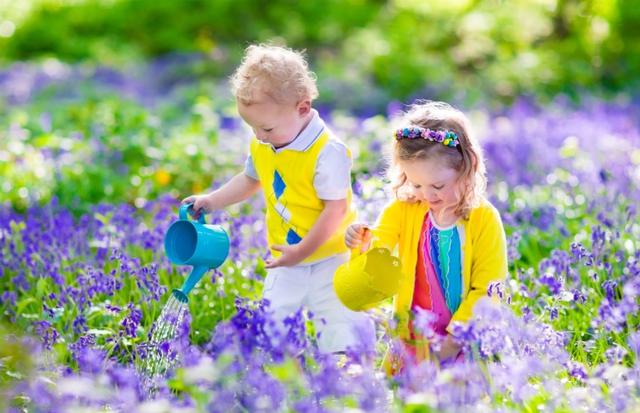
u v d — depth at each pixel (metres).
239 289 6.25
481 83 16.67
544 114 13.02
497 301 4.57
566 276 5.69
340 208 4.84
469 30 18.56
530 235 7.08
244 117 4.72
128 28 22.03
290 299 5.05
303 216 4.95
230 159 9.88
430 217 4.80
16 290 6.52
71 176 9.33
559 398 4.04
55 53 21.80
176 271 6.47
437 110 4.73
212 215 6.89
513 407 4.03
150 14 21.92
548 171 9.20
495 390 4.07
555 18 18.95
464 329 4.11
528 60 17.27
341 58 18.02
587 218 7.16
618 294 5.78
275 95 4.62
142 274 5.82
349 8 20.78
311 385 4.00
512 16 18.81
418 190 4.68
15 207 8.82
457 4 19.91
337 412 3.79
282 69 4.64
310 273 5.02
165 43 21.08
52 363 4.77
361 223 4.66
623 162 8.70
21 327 5.68
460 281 4.77
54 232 7.12
